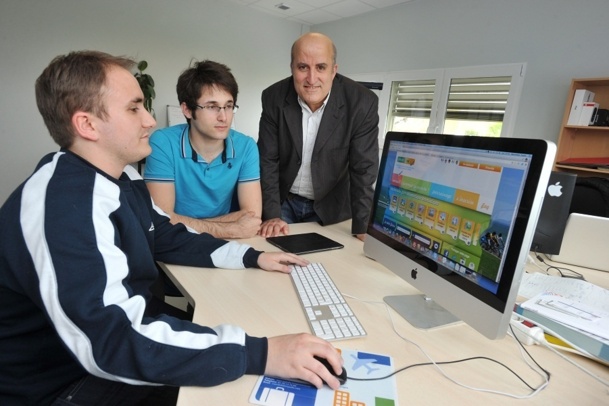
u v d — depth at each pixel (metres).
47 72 0.71
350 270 1.10
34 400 0.73
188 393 0.57
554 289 1.02
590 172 3.03
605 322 0.75
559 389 0.62
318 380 0.58
